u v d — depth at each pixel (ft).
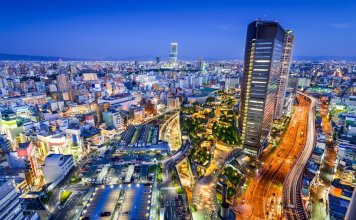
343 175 584.81
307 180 620.49
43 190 564.71
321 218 517.14
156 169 639.76
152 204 483.51
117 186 544.62
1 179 384.06
